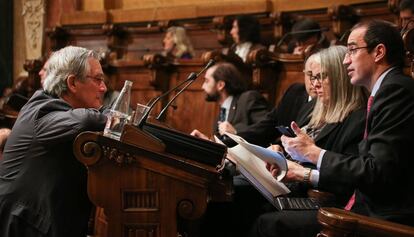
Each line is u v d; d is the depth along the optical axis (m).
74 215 2.12
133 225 1.87
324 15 5.36
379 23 2.19
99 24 6.94
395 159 1.93
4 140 3.02
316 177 2.10
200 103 4.34
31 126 2.13
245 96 3.78
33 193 2.10
